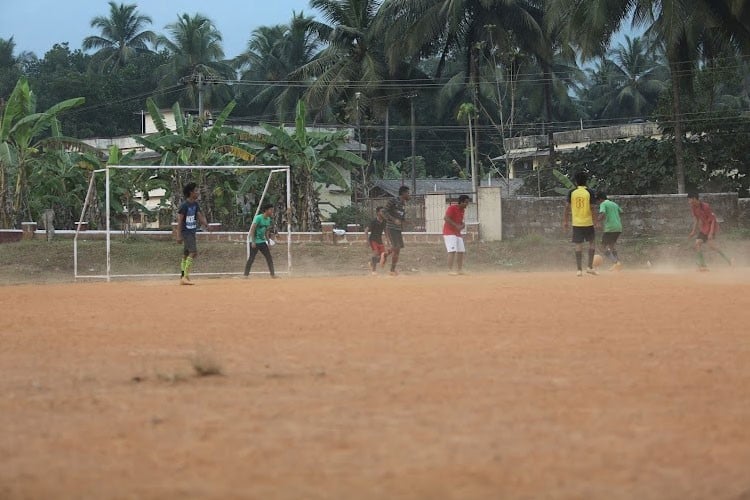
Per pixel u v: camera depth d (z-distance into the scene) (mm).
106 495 5828
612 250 33781
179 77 107688
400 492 5828
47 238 50094
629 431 7477
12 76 110125
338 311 17328
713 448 6945
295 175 55656
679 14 50188
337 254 47906
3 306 19953
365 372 10477
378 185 83562
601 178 64062
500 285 23969
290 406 8594
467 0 71500
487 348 12273
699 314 16078
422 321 15484
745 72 67750
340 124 87125
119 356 12133
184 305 19344
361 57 78938
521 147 91938
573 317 15805
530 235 50312
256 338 13680
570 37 53781
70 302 20766
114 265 46188
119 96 108500
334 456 6766
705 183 60594
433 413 8211
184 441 7281
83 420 8117
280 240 51312
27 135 53094
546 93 73062
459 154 109875
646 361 11094
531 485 5980
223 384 9836
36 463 6672
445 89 85938
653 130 83000
